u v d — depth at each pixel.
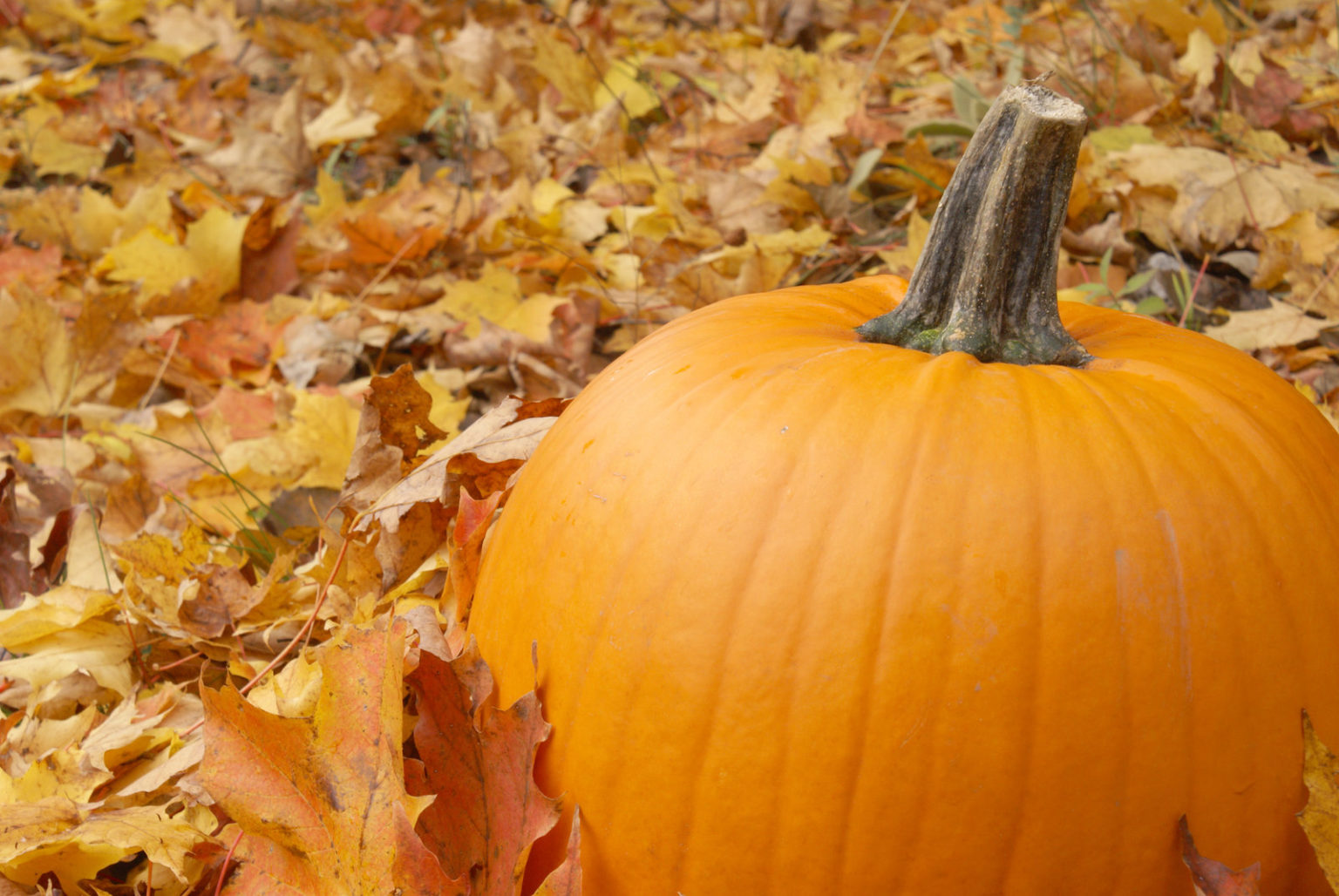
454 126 2.20
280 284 1.68
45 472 1.19
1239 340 1.24
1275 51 1.89
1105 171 1.53
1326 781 0.79
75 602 1.04
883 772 0.79
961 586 0.79
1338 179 1.52
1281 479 0.82
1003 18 2.17
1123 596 0.79
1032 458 0.80
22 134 2.31
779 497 0.81
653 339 0.91
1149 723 0.79
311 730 0.85
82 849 0.91
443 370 1.47
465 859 0.85
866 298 0.95
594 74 2.18
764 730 0.80
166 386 1.51
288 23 2.66
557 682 0.84
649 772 0.82
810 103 1.90
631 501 0.84
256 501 1.21
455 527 0.97
